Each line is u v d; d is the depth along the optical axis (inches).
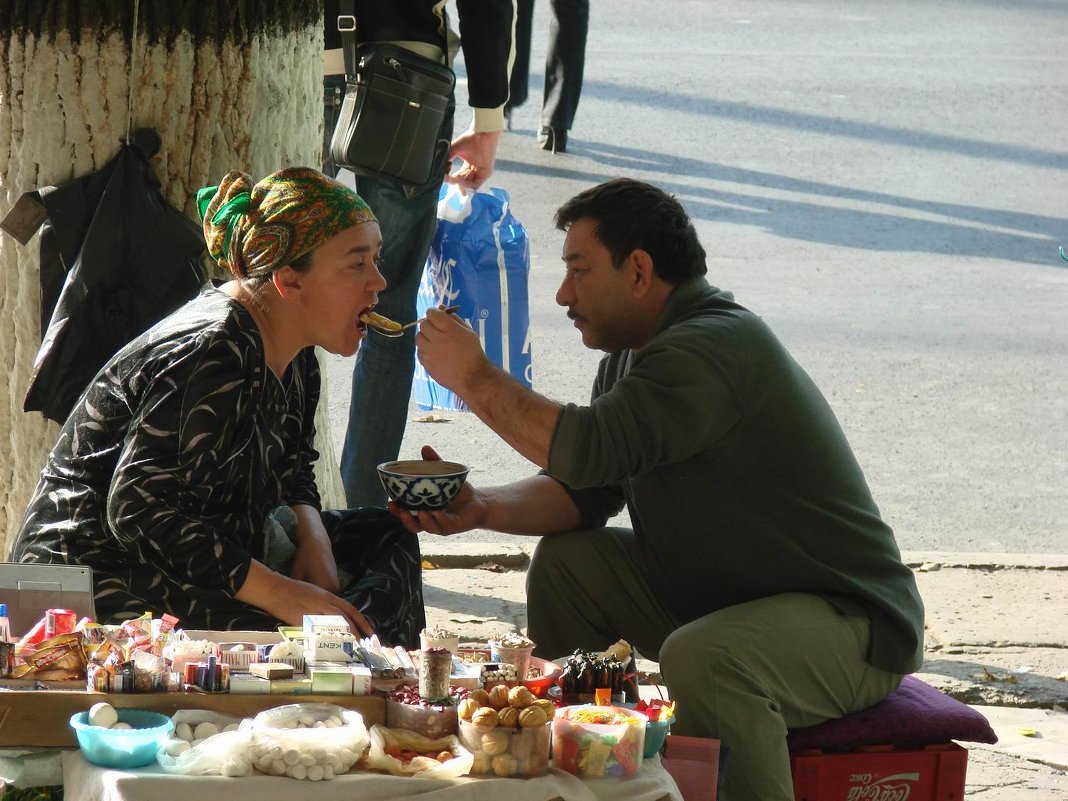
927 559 270.7
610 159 586.6
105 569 154.9
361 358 253.4
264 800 116.3
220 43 189.6
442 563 263.9
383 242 244.7
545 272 456.4
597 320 166.9
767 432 159.8
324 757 118.3
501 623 234.2
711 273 465.1
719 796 145.9
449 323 160.1
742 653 150.3
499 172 556.1
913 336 418.0
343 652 135.1
